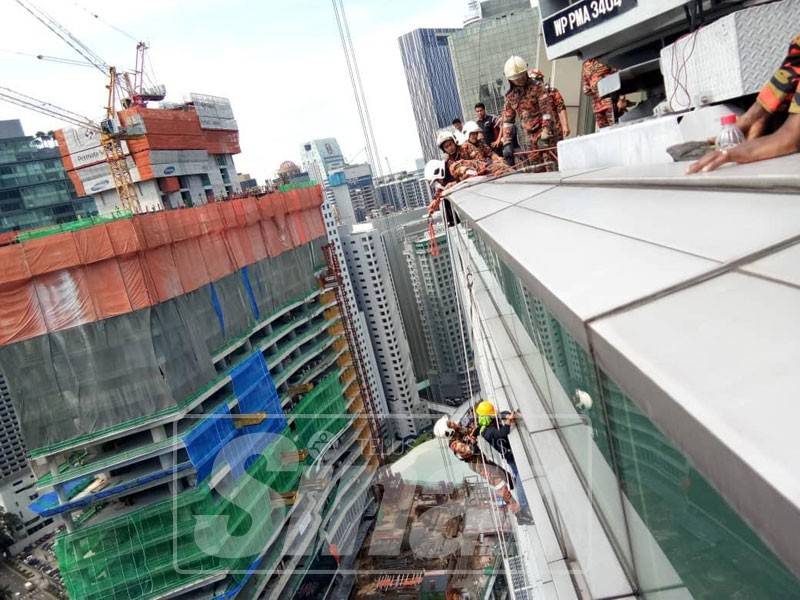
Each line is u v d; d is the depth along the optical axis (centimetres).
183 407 5866
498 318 652
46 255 5238
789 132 225
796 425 75
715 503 114
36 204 15538
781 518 68
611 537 246
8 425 12194
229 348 6888
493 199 580
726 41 399
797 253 126
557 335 259
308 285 9156
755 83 388
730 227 165
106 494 5659
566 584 366
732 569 120
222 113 10888
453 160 1101
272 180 9756
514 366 530
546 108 967
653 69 685
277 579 5028
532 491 476
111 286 5525
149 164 8725
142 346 5659
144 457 5706
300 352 8706
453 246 1142
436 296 8031
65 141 8875
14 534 10706
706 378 97
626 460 185
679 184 247
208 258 6788
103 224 5444
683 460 125
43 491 5494
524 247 276
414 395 10444
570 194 378
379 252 10481
